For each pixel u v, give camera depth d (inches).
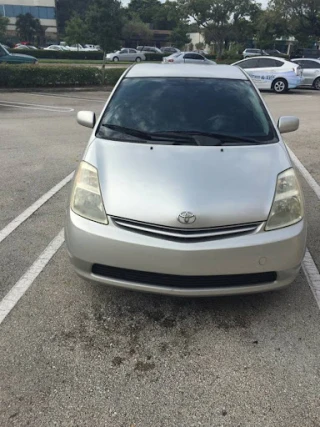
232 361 98.5
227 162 116.6
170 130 132.9
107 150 122.4
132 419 83.1
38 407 85.3
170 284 102.9
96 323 110.7
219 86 150.9
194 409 85.6
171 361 98.4
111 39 799.1
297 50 1628.9
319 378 93.6
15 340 103.5
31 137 324.2
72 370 95.0
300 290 125.7
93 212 106.5
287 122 149.9
